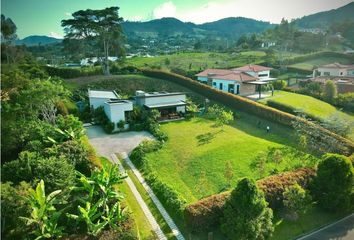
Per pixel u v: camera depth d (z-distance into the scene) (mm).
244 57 117750
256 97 60906
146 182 30438
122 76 68688
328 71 85188
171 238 22750
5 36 57000
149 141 38531
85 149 30594
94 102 50125
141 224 24031
